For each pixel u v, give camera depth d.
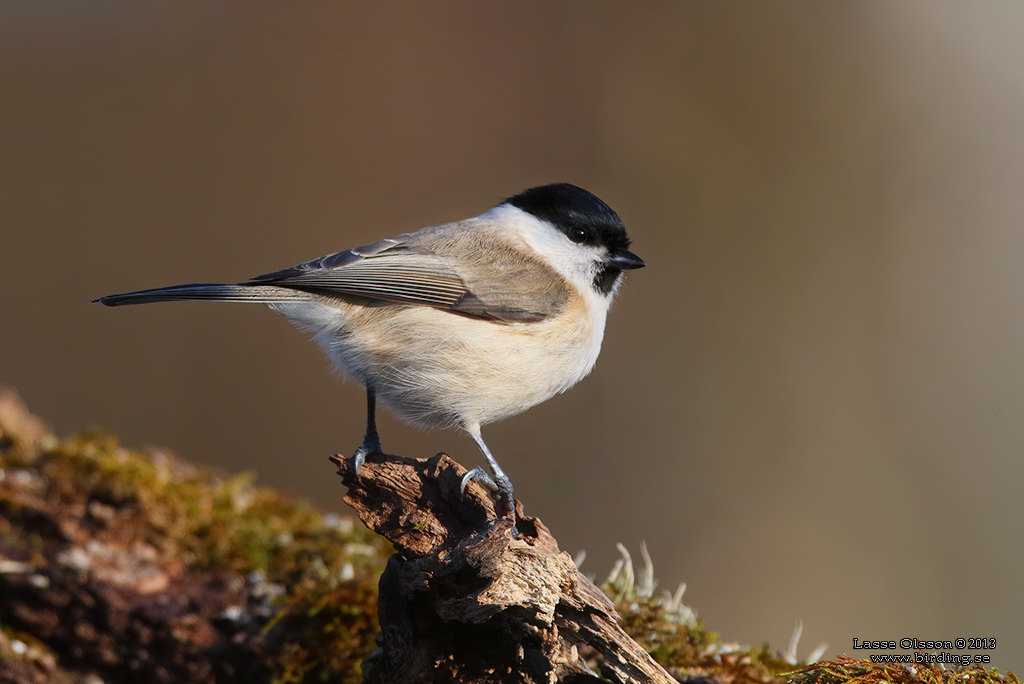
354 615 5.64
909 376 13.73
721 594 11.92
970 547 12.27
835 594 11.93
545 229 6.26
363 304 5.69
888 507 12.70
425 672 4.34
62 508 6.02
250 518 6.58
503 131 15.31
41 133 14.63
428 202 15.02
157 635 5.62
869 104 14.92
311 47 15.65
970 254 14.25
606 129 15.20
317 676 5.59
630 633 5.25
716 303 14.40
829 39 15.20
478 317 5.73
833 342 14.11
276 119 15.31
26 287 13.58
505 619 4.21
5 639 5.48
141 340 13.53
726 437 13.43
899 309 14.17
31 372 12.92
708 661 5.13
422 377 5.65
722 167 14.93
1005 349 13.63
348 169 15.06
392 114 15.36
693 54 15.30
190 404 13.08
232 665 5.64
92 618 5.61
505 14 15.70
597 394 13.80
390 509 4.56
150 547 6.04
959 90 14.73
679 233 14.70
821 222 14.65
